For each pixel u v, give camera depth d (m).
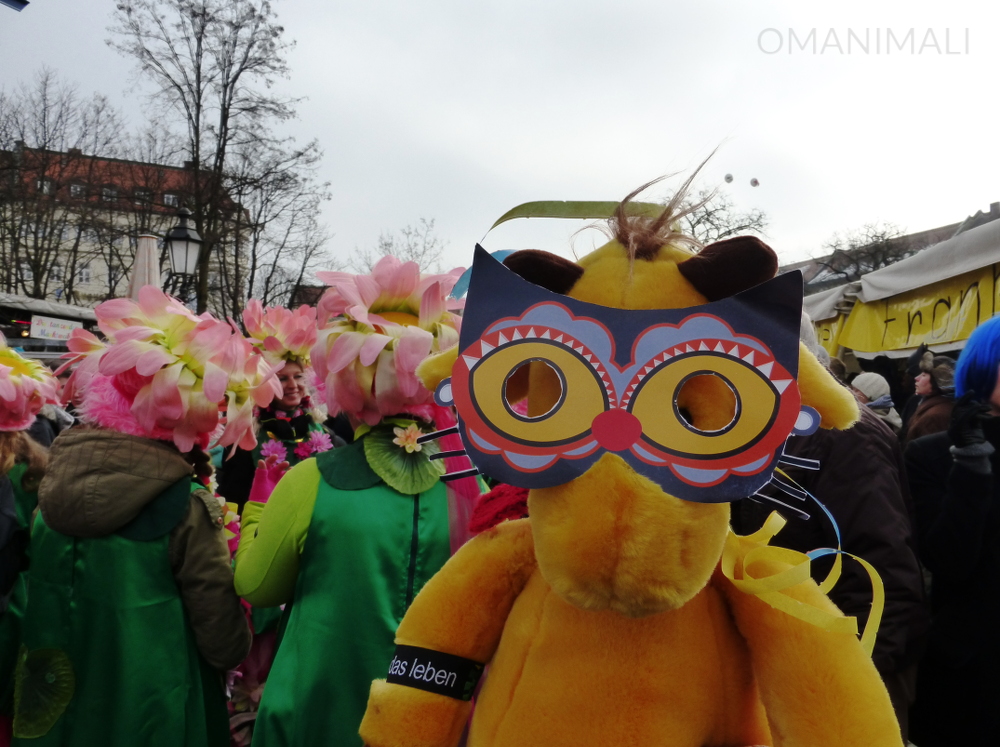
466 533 1.83
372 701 1.24
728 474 0.99
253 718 2.61
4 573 2.05
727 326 1.04
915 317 5.54
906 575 1.79
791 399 1.02
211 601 1.96
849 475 1.84
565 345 1.06
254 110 18.33
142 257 8.40
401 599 1.73
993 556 1.94
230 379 2.11
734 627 1.13
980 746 1.96
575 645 1.08
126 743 1.85
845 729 1.00
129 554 1.90
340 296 1.95
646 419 1.02
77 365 2.13
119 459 1.91
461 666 1.22
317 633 1.70
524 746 1.09
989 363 1.96
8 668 2.20
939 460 2.11
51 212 21.91
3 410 2.17
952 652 1.99
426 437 1.17
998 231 4.23
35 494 2.34
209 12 17.52
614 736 1.04
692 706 1.06
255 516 2.56
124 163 21.09
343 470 1.80
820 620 1.01
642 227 1.17
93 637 1.88
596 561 0.96
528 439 1.04
